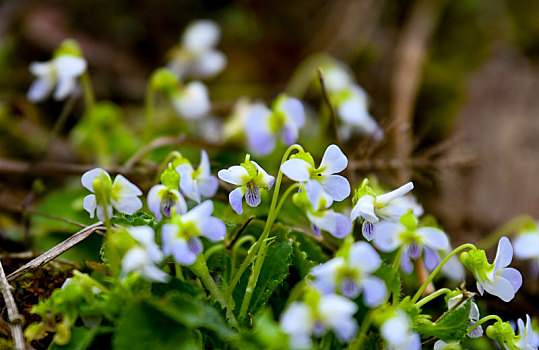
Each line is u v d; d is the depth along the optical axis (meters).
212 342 0.30
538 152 0.51
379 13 0.78
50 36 0.71
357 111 0.48
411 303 0.31
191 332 0.29
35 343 0.31
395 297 0.30
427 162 0.41
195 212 0.29
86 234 0.32
